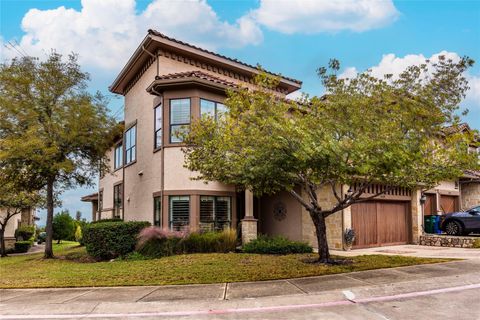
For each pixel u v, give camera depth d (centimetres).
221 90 1647
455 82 954
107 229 1485
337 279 920
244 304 741
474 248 1577
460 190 2395
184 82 1574
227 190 1661
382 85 971
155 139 1733
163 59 1752
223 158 1034
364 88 998
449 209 2244
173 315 695
